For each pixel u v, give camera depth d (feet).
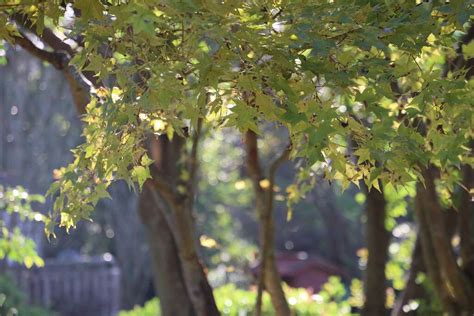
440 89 15.98
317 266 99.40
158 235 35.04
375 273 39.70
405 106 18.97
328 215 134.21
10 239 31.76
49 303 91.35
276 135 84.33
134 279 108.68
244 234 143.43
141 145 17.22
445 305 31.76
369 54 16.26
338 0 15.19
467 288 30.66
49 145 99.96
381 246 39.63
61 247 118.83
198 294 26.25
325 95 18.49
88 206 16.34
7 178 79.66
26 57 96.99
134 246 109.40
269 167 27.61
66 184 16.46
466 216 32.30
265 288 29.37
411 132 15.99
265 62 15.16
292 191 25.89
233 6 15.17
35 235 82.07
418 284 38.99
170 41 15.28
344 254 135.33
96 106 19.26
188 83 16.37
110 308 96.12
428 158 15.40
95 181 16.49
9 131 98.58
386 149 15.84
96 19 15.56
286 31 14.93
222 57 15.11
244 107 15.19
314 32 14.90
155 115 16.60
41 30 16.84
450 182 22.68
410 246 53.01
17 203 31.17
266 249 28.04
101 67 15.55
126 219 109.81
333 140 17.44
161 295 35.29
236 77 15.30
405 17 15.25
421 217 32.04
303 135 16.12
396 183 15.88
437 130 16.96
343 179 16.66
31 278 90.94
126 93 15.14
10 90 98.12
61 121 101.24
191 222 25.86
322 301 45.83
